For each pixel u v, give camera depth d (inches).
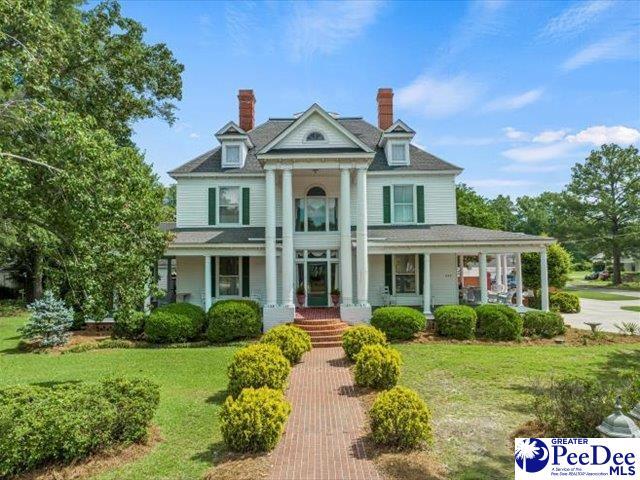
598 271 3280.0
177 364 585.6
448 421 365.7
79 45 630.5
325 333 732.7
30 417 283.3
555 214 2509.8
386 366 455.2
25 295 1491.1
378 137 1045.2
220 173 948.0
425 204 949.2
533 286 1198.3
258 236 905.5
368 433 339.0
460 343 713.6
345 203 820.6
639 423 270.4
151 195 454.6
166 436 343.0
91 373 540.1
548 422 321.4
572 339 736.3
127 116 749.9
